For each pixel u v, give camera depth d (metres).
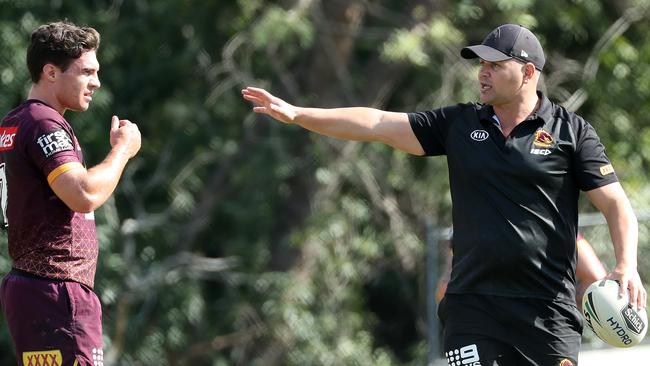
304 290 46.00
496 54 18.08
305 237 45.66
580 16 47.59
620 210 18.12
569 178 18.23
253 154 46.59
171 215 47.00
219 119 47.88
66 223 16.72
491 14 46.59
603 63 48.91
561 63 49.09
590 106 50.12
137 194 46.41
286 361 46.09
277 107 19.19
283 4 44.41
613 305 17.98
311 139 45.81
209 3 47.38
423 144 19.09
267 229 47.72
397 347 52.81
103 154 44.06
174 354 46.81
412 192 47.62
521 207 17.98
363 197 47.44
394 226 47.00
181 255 46.09
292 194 47.44
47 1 43.03
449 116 18.92
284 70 47.19
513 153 18.03
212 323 47.38
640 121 49.56
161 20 47.34
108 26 45.28
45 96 16.98
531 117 18.22
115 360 43.97
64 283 16.69
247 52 46.19
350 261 47.09
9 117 16.92
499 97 18.23
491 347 18.19
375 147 46.41
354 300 48.06
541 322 18.12
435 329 35.06
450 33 44.44
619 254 18.00
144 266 45.78
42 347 16.64
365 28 47.50
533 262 17.95
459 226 18.45
